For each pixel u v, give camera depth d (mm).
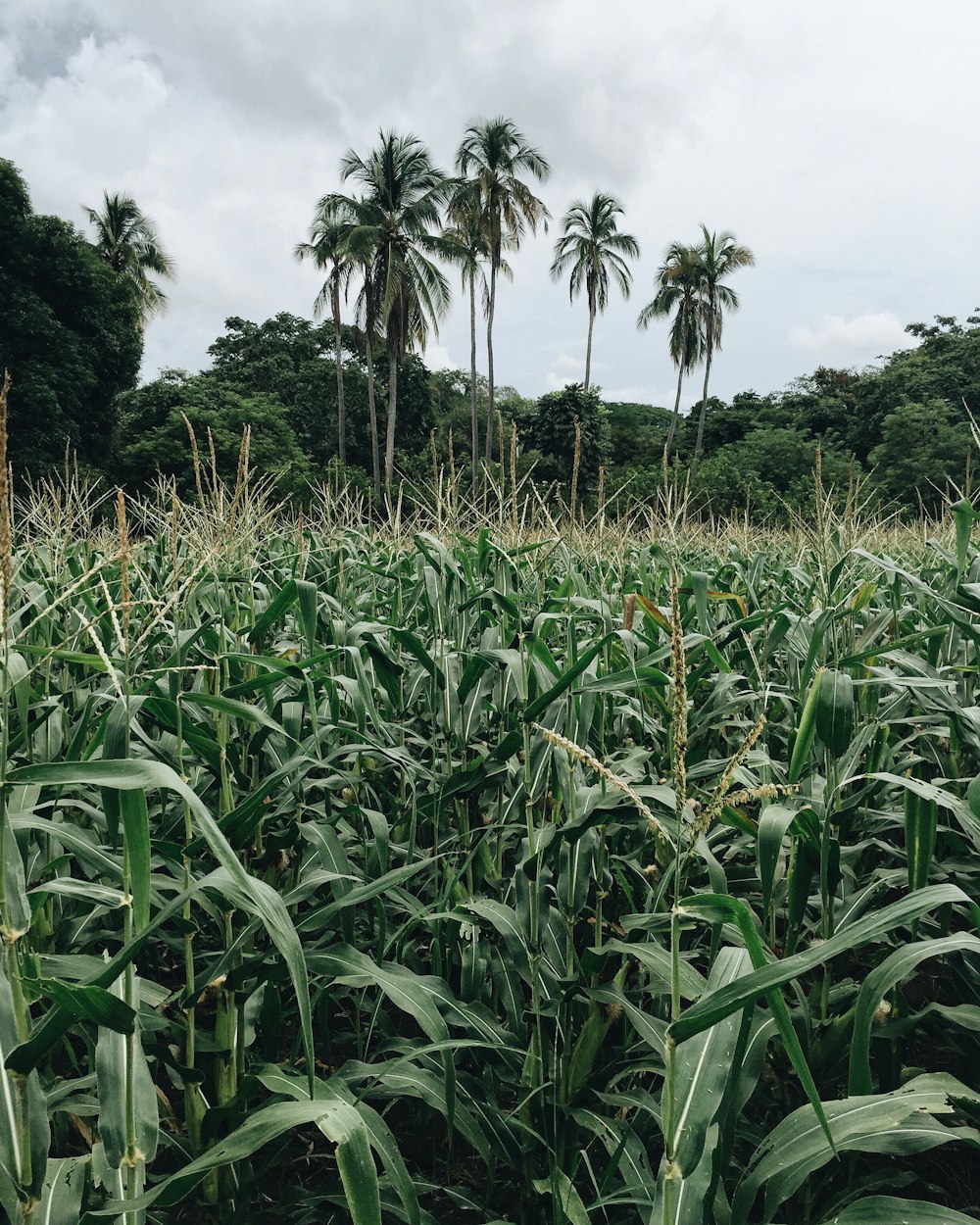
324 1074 2719
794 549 8633
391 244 34000
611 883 3170
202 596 4352
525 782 2695
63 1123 2348
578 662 2561
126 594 1993
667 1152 1433
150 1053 2076
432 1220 2021
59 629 4191
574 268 43750
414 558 6441
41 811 3068
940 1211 1537
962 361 44375
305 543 5664
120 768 1345
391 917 3135
